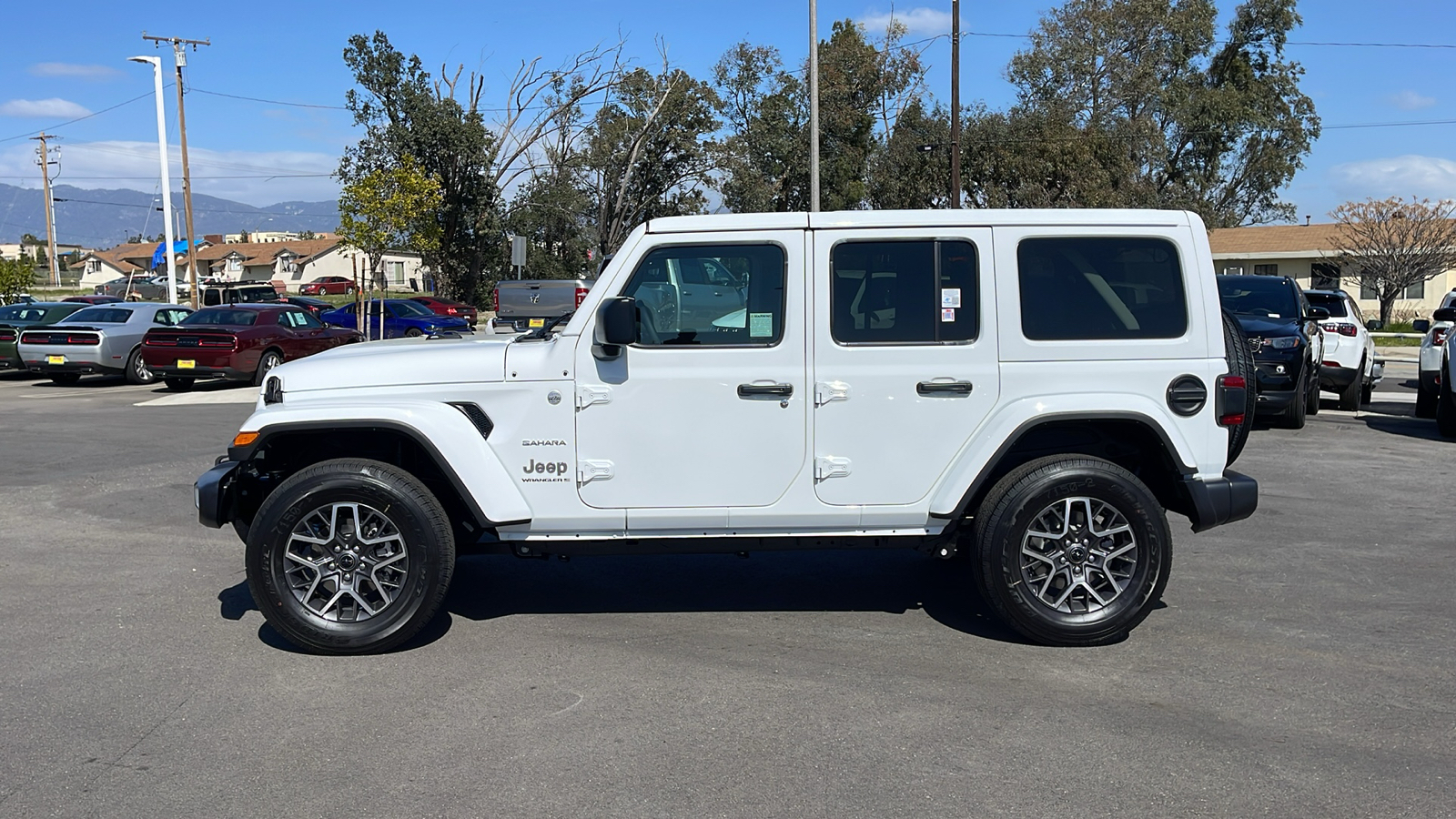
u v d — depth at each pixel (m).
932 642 5.16
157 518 7.94
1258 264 43.06
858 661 4.89
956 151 28.73
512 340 5.34
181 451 11.00
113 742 4.05
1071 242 5.04
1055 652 4.99
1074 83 45.25
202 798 3.60
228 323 18.45
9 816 3.47
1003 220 5.00
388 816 3.46
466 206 43.84
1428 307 40.28
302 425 4.89
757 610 5.70
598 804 3.54
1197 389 5.05
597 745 3.99
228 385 19.19
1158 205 39.94
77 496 8.73
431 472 5.44
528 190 46.47
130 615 5.62
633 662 4.89
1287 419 12.81
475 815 3.47
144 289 52.19
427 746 3.99
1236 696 4.45
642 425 4.99
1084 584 5.01
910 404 5.00
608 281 4.98
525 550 5.21
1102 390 5.03
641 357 4.97
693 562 6.67
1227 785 3.66
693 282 5.00
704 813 3.48
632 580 6.29
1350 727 4.14
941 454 5.04
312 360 5.19
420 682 4.64
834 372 4.99
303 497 4.86
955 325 5.01
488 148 43.69
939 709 4.32
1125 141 41.94
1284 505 8.23
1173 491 5.36
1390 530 7.42
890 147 41.22
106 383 20.09
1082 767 3.79
